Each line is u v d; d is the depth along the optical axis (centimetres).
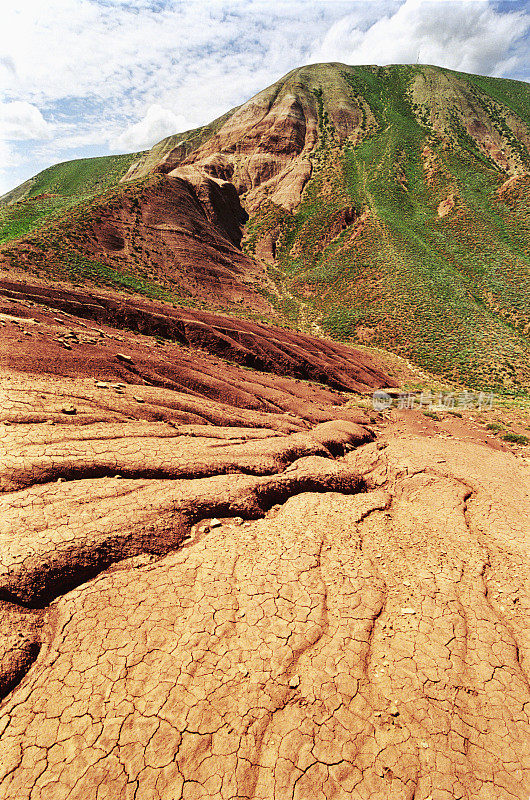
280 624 483
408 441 1361
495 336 3803
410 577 607
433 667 454
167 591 508
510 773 368
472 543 710
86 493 610
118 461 709
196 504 680
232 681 412
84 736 356
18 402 767
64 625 446
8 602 444
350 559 632
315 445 1128
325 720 389
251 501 749
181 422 1031
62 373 1016
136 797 327
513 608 554
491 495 905
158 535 592
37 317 1371
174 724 371
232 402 1468
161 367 1392
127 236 4425
